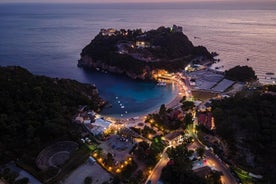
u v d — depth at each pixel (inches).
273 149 4763.8
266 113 5595.5
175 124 6146.7
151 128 6186.0
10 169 4645.7
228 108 6368.1
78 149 5236.2
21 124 5570.9
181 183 4160.9
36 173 4542.3
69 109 6752.0
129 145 5452.8
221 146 5354.3
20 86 6560.0
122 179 4441.4
